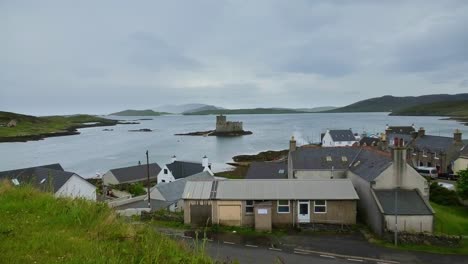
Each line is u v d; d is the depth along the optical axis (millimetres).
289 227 31312
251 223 31625
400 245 26500
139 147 129500
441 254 24719
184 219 32062
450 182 55156
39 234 8227
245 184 33875
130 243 8539
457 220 33344
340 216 31641
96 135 183250
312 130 188125
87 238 8398
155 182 68625
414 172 31656
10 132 177750
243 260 22422
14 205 10398
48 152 118688
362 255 24344
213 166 87188
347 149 45062
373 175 32750
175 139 156250
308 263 22484
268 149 118500
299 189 32719
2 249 7164
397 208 28703
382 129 173875
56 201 11086
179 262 7895
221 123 177250
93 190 48938
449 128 168625
